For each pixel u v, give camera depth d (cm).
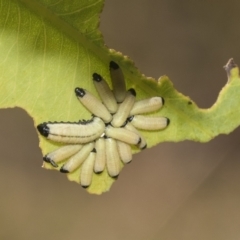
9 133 31
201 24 30
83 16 25
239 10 30
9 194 32
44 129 26
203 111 26
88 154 26
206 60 30
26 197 32
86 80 26
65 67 26
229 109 26
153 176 32
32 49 25
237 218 32
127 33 30
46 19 25
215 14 30
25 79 26
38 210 32
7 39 25
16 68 25
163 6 30
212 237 32
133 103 26
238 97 26
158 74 30
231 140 32
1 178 32
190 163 32
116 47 30
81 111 26
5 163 32
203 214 32
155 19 30
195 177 32
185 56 30
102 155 26
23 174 32
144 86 26
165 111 26
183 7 30
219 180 32
